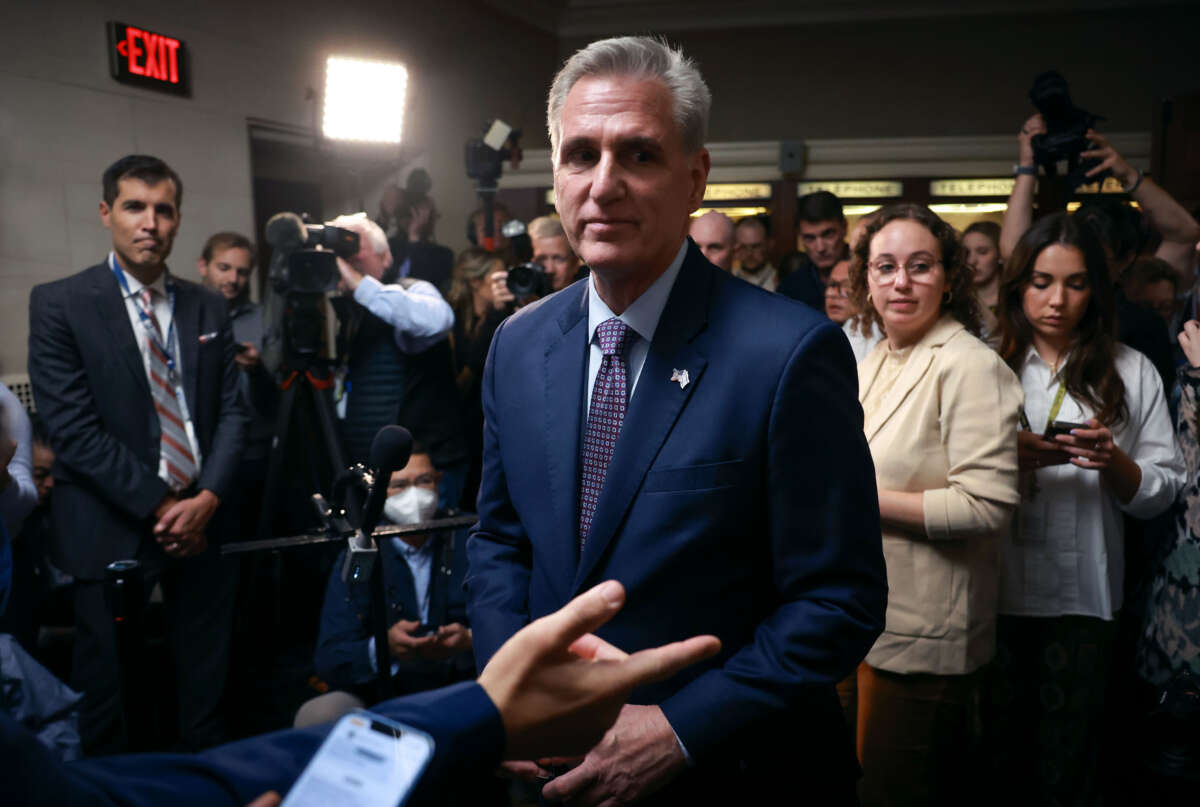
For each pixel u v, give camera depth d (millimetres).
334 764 510
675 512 1006
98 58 3727
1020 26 6160
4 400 1750
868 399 1847
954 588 1677
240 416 2555
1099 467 1713
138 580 1604
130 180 2293
